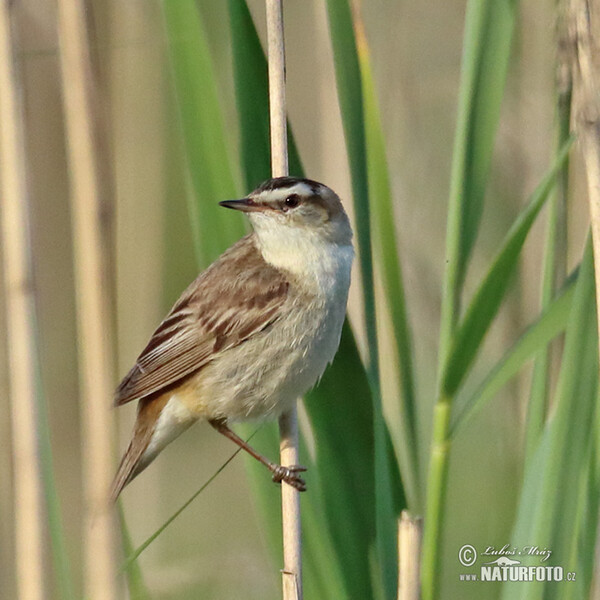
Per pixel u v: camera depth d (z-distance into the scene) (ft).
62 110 37.27
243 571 34.68
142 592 26.35
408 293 37.37
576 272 23.95
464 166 23.76
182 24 25.13
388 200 25.13
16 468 25.93
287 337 27.32
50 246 38.04
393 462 25.04
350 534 24.80
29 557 25.86
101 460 27.50
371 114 25.17
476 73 23.52
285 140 25.98
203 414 28.32
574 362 23.47
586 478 23.76
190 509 37.37
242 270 28.22
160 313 36.99
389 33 37.73
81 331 27.58
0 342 34.24
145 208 36.50
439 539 24.63
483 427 35.96
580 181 31.81
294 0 37.42
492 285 23.11
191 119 25.73
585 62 22.74
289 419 26.61
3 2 26.81
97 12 35.04
